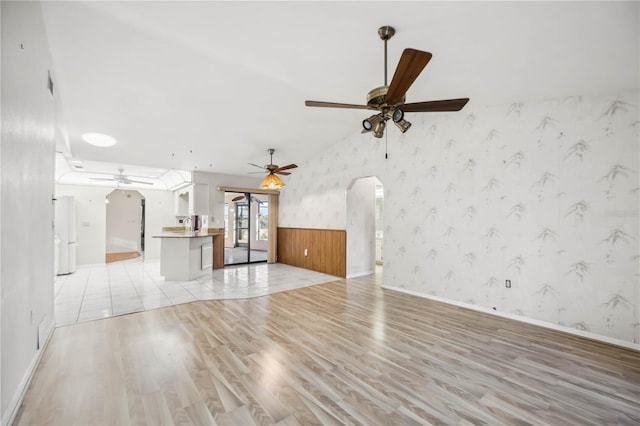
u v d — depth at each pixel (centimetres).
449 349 275
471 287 397
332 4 232
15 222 172
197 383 214
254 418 178
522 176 353
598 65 265
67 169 615
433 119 441
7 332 161
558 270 327
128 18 248
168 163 622
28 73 195
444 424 175
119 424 171
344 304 416
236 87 372
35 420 173
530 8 216
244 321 344
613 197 295
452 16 236
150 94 371
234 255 916
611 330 294
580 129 314
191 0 228
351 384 216
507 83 324
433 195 441
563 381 223
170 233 593
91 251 712
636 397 204
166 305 402
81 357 251
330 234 631
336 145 607
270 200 782
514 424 176
